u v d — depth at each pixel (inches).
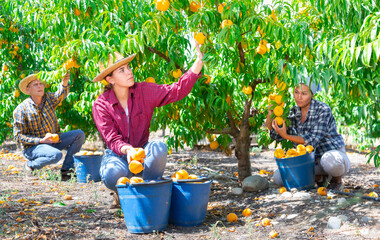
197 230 106.7
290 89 161.2
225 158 317.1
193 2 126.7
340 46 104.7
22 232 104.3
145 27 116.2
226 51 127.9
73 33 134.0
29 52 260.4
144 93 115.6
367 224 98.7
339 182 145.5
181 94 116.1
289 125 144.6
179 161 287.0
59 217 121.1
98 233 104.8
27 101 192.9
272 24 114.5
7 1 182.9
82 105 208.5
